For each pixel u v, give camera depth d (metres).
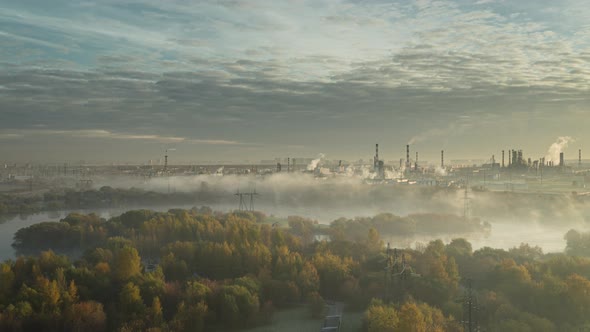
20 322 147.88
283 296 182.88
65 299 160.88
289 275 193.88
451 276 191.62
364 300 178.00
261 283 186.25
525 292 178.25
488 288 189.62
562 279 191.38
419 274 189.38
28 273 193.50
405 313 140.00
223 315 163.00
